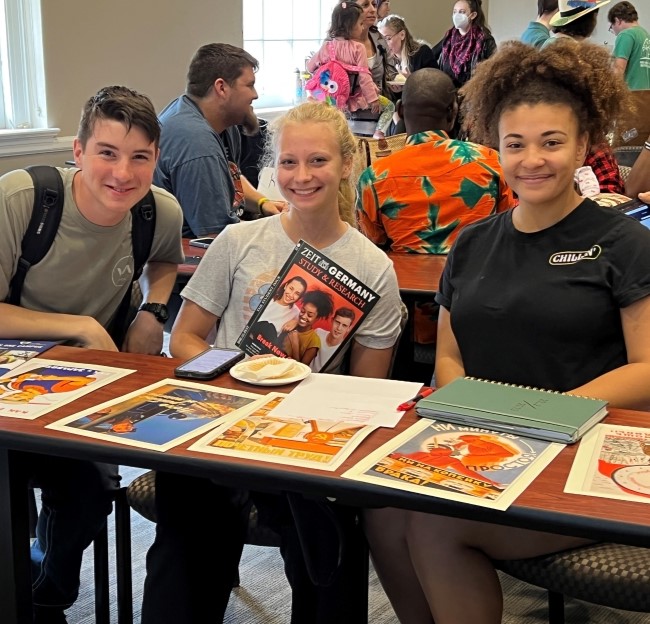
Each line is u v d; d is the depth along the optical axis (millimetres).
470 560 1569
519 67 1756
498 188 2795
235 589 2398
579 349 1720
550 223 1758
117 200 1940
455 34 7078
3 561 1566
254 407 1539
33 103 4980
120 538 1907
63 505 1898
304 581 1649
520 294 1744
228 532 1721
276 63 7344
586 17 4500
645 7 9414
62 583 1959
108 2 5230
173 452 1349
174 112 3359
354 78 6074
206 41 5984
